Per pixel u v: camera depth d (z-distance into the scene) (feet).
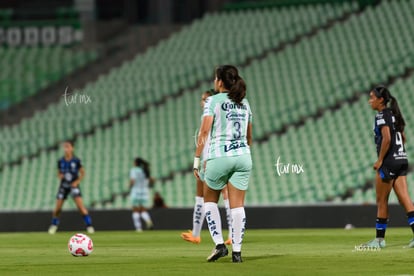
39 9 434.30
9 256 114.32
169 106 334.03
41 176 310.04
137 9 410.31
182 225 228.63
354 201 247.91
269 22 366.02
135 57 373.81
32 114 355.56
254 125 308.40
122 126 328.49
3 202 300.61
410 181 246.88
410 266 88.22
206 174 93.61
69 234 200.95
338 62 329.31
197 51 362.12
